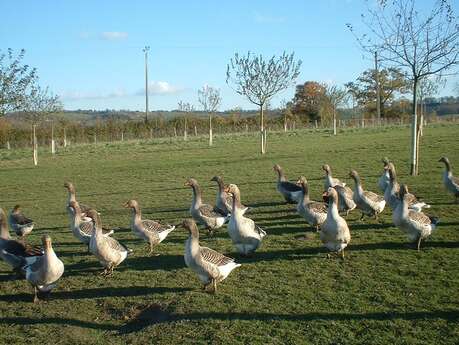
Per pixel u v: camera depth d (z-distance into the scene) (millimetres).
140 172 31453
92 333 9078
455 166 25062
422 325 8352
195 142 54938
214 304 9703
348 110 95250
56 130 69500
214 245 13742
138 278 11523
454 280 10164
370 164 28453
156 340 8539
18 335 9117
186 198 21594
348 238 11641
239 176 26828
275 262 11984
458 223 14289
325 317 8828
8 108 31766
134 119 84812
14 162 43156
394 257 11797
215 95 67375
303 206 14461
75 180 30000
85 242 13781
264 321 8844
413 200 14672
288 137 56031
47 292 10992
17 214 16500
